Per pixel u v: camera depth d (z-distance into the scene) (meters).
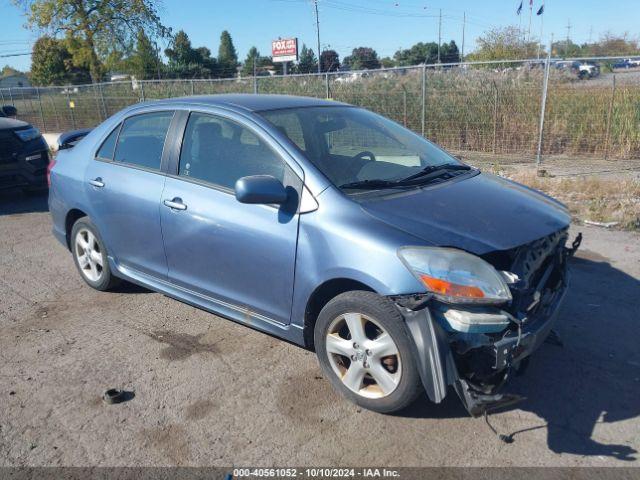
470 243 2.96
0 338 4.21
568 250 3.69
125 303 4.81
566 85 11.95
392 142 4.18
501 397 2.86
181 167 4.05
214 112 3.97
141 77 30.61
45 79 43.97
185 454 2.93
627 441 2.95
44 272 5.62
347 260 3.09
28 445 3.01
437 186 3.60
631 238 6.14
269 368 3.72
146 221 4.21
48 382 3.61
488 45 26.50
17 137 8.34
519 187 3.98
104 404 3.36
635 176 9.31
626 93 11.45
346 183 3.42
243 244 3.59
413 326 2.88
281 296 3.48
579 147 11.80
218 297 3.91
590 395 3.35
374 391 3.20
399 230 3.05
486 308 2.82
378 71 12.04
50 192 5.31
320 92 14.05
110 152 4.68
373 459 2.86
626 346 3.89
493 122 12.24
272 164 3.57
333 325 3.26
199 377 3.63
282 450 2.94
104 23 28.58
